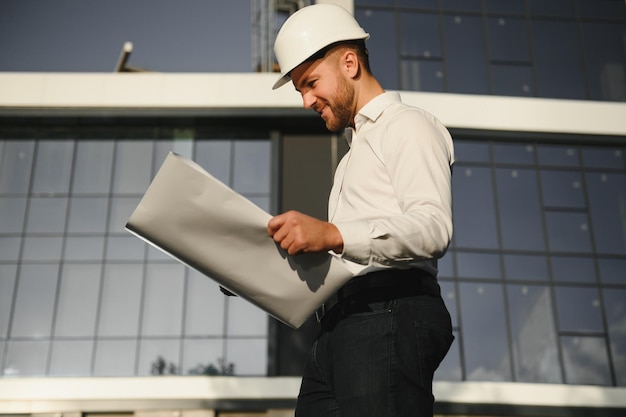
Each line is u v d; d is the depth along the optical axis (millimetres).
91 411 13164
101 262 14758
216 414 13148
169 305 14320
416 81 16203
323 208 15453
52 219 15188
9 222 15148
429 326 1809
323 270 1791
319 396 1896
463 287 14531
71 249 14898
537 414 13305
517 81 16469
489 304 14430
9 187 15398
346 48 2045
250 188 15492
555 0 17156
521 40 16781
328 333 1883
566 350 14156
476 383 13461
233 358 13852
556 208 15281
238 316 14164
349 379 1781
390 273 1837
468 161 15461
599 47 16891
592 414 13352
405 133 1903
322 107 2055
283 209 15414
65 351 14039
